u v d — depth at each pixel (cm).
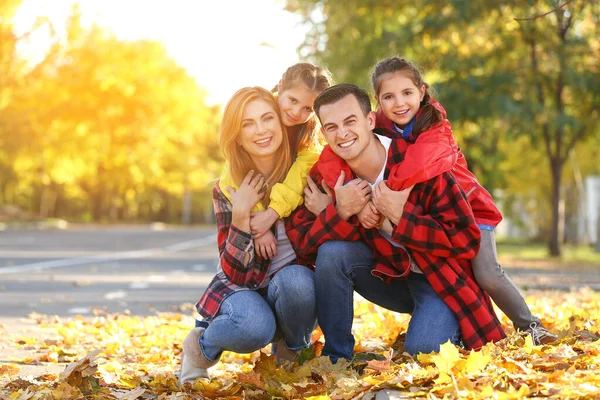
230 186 565
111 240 3619
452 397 409
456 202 524
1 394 513
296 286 544
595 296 1088
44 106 4984
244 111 550
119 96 5488
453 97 2388
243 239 547
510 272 1867
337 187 540
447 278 533
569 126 2417
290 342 572
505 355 494
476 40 2523
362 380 471
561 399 392
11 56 4516
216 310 544
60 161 5647
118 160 6350
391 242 542
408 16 2695
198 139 8550
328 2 2411
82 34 4916
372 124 543
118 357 684
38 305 1103
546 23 2438
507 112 2341
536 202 4594
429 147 526
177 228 6950
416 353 539
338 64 2430
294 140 577
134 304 1127
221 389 514
